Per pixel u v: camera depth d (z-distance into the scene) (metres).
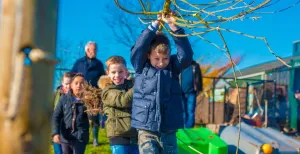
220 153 5.54
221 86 15.21
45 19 1.17
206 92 13.27
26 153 1.15
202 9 2.31
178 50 3.44
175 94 3.49
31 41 1.14
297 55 15.74
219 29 2.18
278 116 13.46
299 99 13.77
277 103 13.94
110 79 4.27
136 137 4.15
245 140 6.02
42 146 1.18
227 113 12.55
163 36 3.53
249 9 2.15
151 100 3.40
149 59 3.49
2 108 1.14
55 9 1.20
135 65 3.49
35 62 1.14
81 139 4.79
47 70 1.17
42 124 1.17
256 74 19.98
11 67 1.14
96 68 7.56
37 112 1.16
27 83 1.14
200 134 5.88
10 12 1.15
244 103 13.39
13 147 1.14
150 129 3.37
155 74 3.42
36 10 1.15
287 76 15.60
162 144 3.40
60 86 5.66
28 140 1.15
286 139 6.38
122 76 4.23
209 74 19.92
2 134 1.14
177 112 3.48
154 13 2.53
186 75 8.04
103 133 8.30
